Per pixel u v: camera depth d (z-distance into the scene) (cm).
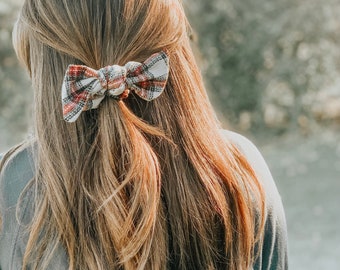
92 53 130
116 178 127
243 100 1212
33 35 133
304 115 1187
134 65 127
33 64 135
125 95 129
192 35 155
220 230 137
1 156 137
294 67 1169
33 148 133
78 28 130
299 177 888
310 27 1152
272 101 1198
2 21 1153
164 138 132
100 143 128
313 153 1034
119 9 131
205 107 140
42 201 130
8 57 1166
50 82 131
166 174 133
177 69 136
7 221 134
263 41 1178
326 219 686
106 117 127
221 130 145
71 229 128
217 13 1188
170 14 135
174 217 133
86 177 128
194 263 136
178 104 135
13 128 1163
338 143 1083
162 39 133
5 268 136
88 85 124
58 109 130
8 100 1169
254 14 1175
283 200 782
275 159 1027
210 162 136
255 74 1202
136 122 129
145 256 129
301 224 674
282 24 1159
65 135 130
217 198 135
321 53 1159
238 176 138
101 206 125
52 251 130
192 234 134
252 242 141
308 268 536
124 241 127
